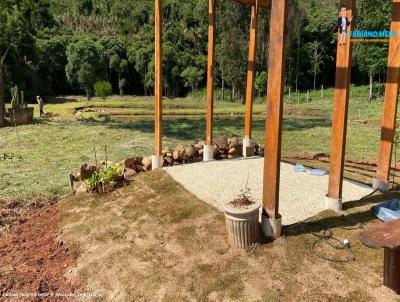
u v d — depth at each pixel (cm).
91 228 510
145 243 465
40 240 505
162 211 527
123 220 519
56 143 1063
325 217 480
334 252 411
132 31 4831
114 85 4191
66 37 4034
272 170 424
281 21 396
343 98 467
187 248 444
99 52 3797
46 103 3088
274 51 407
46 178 730
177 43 4175
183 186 597
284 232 445
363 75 3459
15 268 444
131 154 900
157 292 388
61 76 3919
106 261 444
